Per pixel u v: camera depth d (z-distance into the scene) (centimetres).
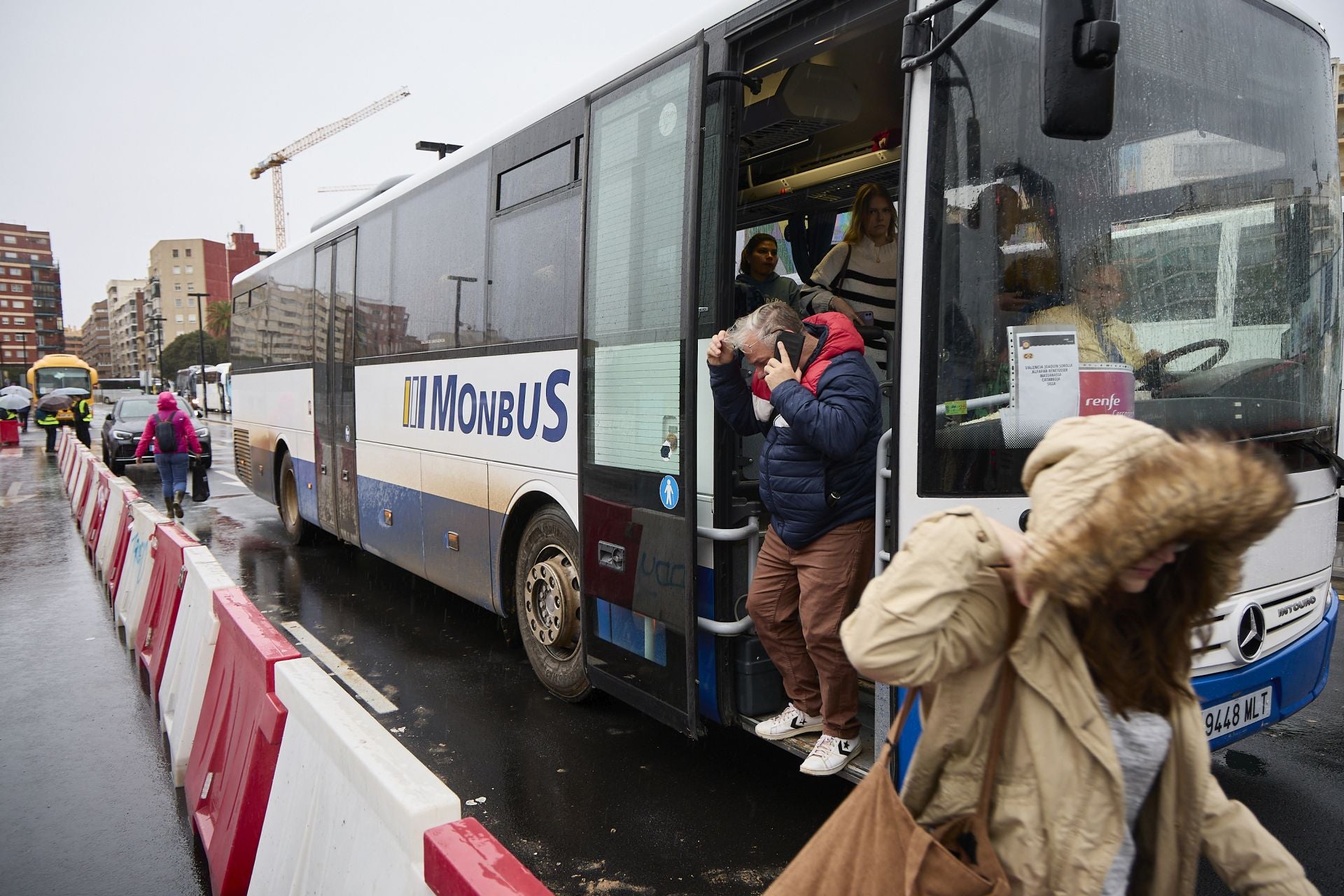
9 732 506
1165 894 158
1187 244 332
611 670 443
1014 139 306
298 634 682
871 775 169
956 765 159
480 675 584
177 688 473
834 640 343
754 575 375
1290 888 162
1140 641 150
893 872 158
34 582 906
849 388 329
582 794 416
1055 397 307
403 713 518
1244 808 169
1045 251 308
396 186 724
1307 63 372
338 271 846
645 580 409
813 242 593
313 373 922
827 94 461
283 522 1062
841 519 340
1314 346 369
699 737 382
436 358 644
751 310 480
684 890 338
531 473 524
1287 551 346
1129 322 319
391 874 184
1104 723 149
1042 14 244
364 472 787
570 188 486
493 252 566
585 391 453
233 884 295
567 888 340
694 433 373
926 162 299
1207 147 337
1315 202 372
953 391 302
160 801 422
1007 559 150
